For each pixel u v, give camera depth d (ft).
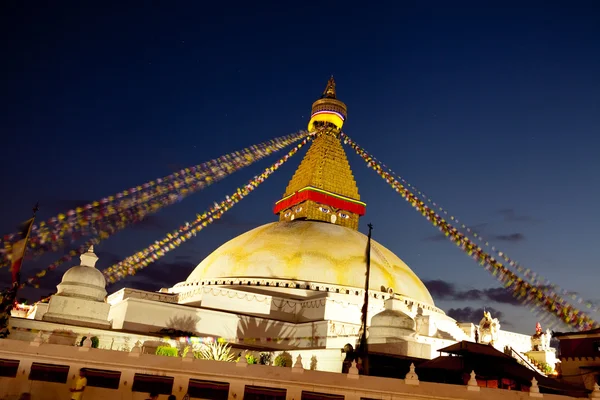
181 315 121.49
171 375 71.87
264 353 110.52
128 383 71.36
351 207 193.36
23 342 73.15
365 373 92.68
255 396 71.36
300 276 149.18
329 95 215.51
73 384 71.26
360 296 145.89
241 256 157.58
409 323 115.55
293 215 195.62
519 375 81.51
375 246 169.27
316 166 193.98
